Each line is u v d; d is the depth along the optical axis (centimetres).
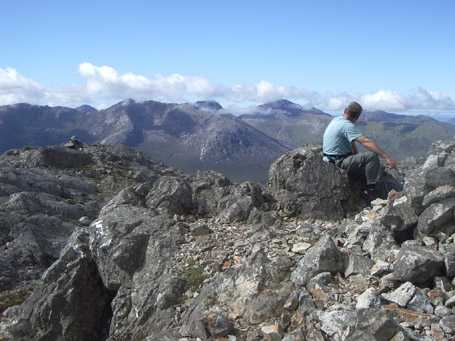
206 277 1276
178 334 1091
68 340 1512
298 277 1088
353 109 1639
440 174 1173
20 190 4769
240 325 1038
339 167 1666
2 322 1745
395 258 1084
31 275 3272
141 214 1608
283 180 1745
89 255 1627
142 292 1344
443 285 975
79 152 6212
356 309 932
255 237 1410
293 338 923
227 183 1948
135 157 6700
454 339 823
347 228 1353
